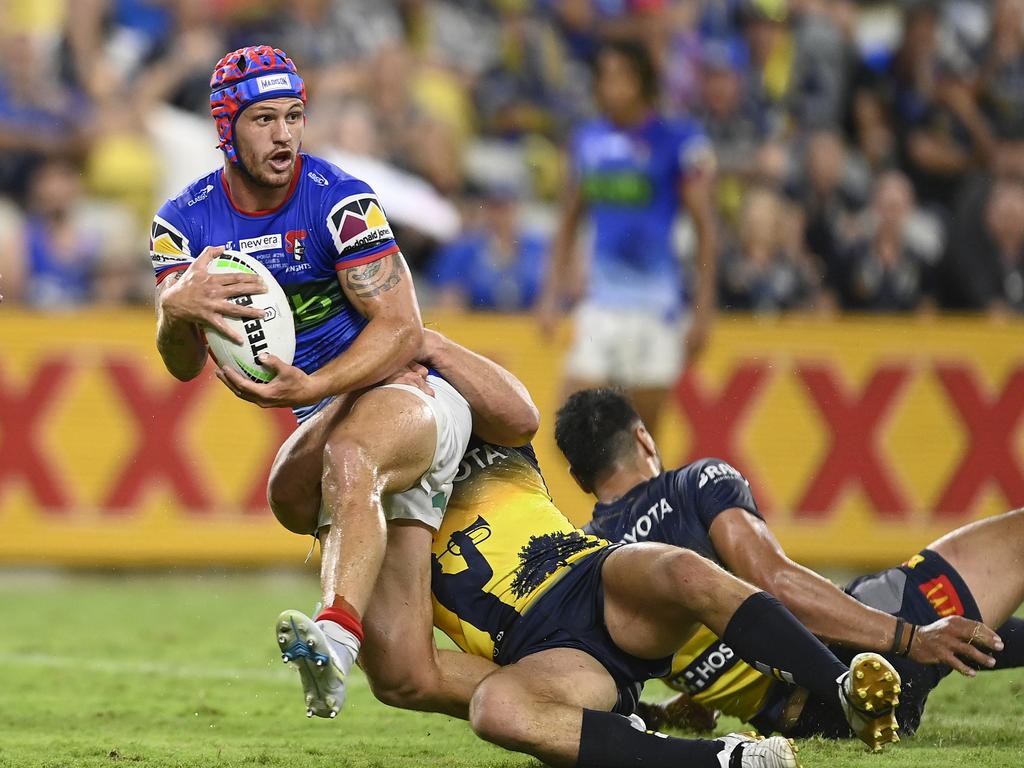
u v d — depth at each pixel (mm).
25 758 13844
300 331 13477
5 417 29156
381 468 12500
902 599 13820
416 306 13328
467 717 13141
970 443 30328
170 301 12711
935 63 38438
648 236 27875
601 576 12555
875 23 41656
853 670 10828
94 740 15141
